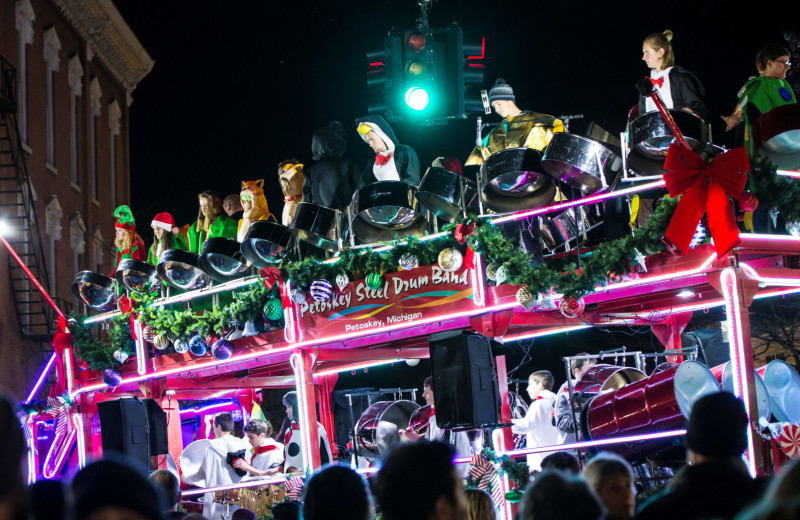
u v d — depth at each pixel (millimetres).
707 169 8305
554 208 9383
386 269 11000
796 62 10406
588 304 11281
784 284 9117
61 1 24578
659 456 10383
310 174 12586
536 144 10688
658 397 9789
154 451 13289
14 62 21906
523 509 3029
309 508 3291
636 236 8891
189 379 14828
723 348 12727
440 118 11055
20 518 1815
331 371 14805
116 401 12836
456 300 10289
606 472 4117
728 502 3266
